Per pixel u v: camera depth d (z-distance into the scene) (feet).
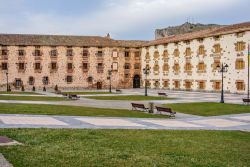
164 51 307.99
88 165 47.39
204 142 66.74
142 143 63.46
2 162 46.88
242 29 225.15
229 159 53.72
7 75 298.97
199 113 125.39
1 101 155.22
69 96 189.88
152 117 110.93
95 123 91.09
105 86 333.42
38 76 318.86
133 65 342.03
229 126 94.17
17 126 81.05
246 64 224.12
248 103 155.22
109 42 336.90
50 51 320.50
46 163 47.50
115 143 62.54
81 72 327.88
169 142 65.36
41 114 107.14
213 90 253.03
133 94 232.12
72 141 63.21
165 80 307.58
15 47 312.91
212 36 253.03
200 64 266.57
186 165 49.06
